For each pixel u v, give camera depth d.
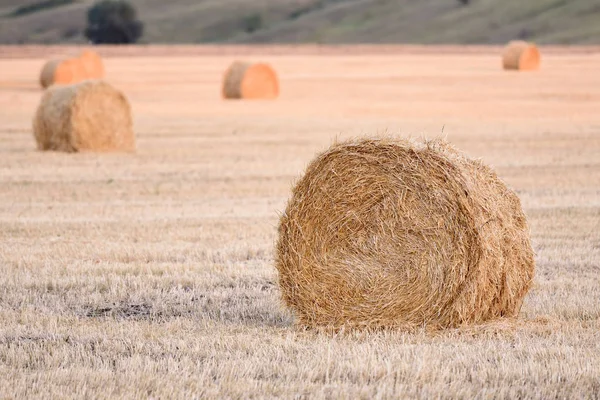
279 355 25.38
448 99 122.31
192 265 37.69
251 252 40.47
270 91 126.56
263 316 30.72
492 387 22.86
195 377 23.39
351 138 29.38
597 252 39.75
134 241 42.84
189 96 129.25
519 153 72.94
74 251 40.31
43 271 36.53
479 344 26.38
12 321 29.42
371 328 28.38
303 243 29.03
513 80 151.62
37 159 70.56
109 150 75.44
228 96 125.69
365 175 28.78
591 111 106.12
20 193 56.41
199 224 46.69
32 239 43.06
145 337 27.50
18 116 102.75
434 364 24.45
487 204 28.11
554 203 52.25
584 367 23.94
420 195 28.30
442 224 28.05
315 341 27.17
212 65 196.62
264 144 79.44
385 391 22.56
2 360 25.20
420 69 180.88
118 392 22.59
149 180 61.44
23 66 189.75
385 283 28.48
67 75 139.12
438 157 28.23
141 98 125.81
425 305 28.23
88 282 34.91
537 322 28.92
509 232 28.75
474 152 73.25
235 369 24.08
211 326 28.80
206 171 65.25
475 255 27.83
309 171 29.17
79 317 30.58
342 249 28.91
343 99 123.56
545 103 116.00
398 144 28.66
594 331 27.80
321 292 28.83
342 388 22.77
